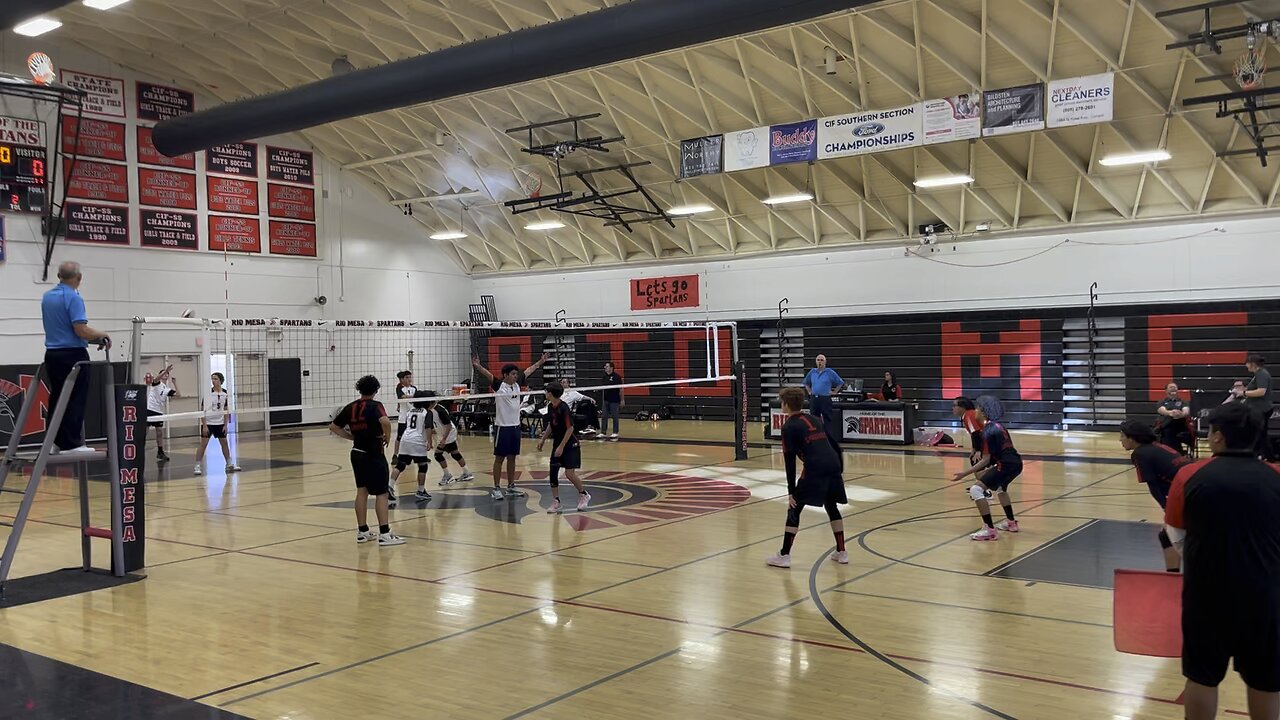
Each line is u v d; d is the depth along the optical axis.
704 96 18.58
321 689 4.82
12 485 13.98
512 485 12.09
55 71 20.14
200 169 22.72
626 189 23.30
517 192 24.06
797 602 6.46
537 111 20.69
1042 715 4.29
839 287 22.83
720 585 7.01
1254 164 17.08
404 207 27.12
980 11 14.89
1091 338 19.52
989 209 20.12
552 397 10.66
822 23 15.86
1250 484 3.39
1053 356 20.03
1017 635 5.59
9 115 19.25
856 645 5.43
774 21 10.71
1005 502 8.96
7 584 7.38
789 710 4.40
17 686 4.93
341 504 11.59
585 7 15.84
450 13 16.89
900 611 6.18
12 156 19.16
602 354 26.69
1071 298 19.81
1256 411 3.55
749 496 11.71
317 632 5.91
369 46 19.08
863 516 10.05
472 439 21.00
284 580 7.45
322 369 25.00
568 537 9.12
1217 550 3.41
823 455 7.59
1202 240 18.38
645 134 20.69
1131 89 15.82
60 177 20.14
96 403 20.08
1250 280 17.91
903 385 21.86
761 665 5.09
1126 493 11.36
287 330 24.23
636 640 5.61
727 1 10.69
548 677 4.96
